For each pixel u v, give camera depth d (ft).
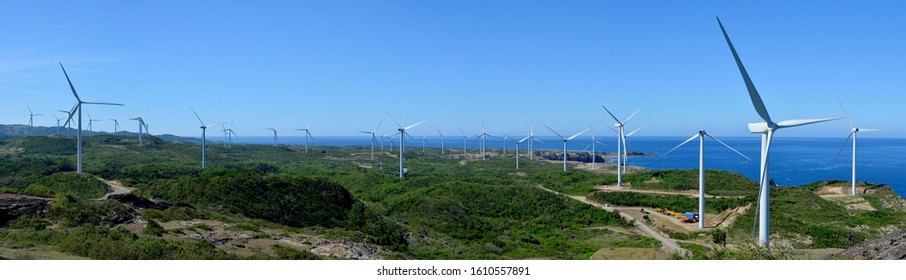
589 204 332.19
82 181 270.05
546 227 276.00
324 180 276.21
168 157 552.82
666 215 301.02
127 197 180.96
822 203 293.43
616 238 240.32
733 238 211.00
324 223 232.32
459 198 331.57
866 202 320.70
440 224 268.62
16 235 112.27
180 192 221.25
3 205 139.13
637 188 394.93
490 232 258.78
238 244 135.44
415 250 190.70
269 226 186.19
